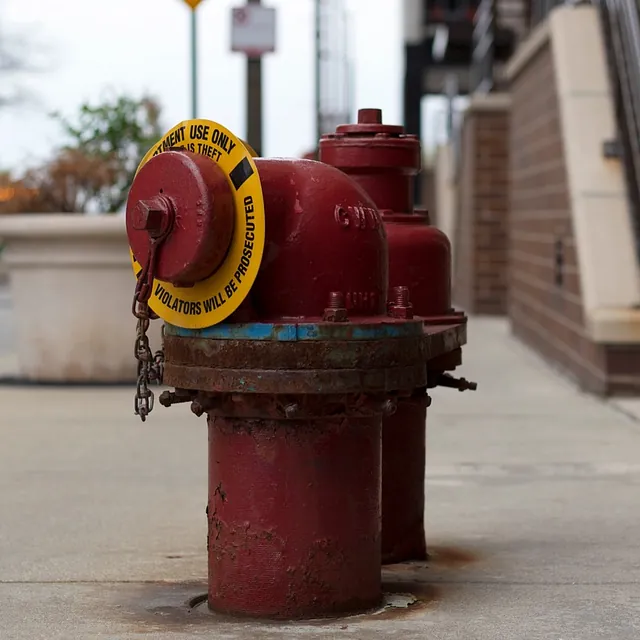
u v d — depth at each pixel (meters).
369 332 4.18
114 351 11.16
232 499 4.38
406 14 34.09
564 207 12.32
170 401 4.34
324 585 4.39
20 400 10.30
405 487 5.36
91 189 11.96
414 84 34.38
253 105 13.05
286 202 4.23
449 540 5.78
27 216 10.99
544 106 13.69
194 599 4.77
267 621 4.37
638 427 8.99
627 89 11.21
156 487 6.95
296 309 4.23
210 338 4.20
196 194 4.08
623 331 10.23
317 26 22.62
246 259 4.09
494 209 20.89
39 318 11.21
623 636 4.28
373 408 4.27
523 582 5.03
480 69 24.94
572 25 12.09
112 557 5.48
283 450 4.31
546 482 7.07
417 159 5.29
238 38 12.83
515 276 16.70
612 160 11.18
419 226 5.27
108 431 8.79
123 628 4.39
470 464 7.61
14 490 6.87
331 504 4.36
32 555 5.52
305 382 4.12
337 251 4.24
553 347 13.12
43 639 4.28
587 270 10.64
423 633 4.27
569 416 9.52
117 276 11.09
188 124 4.26
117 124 12.09
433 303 5.24
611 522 6.11
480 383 11.66
